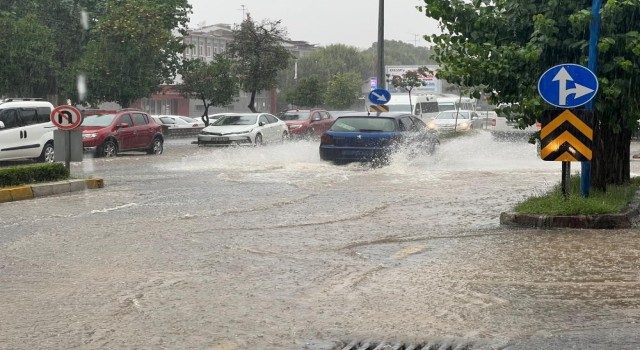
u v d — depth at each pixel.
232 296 8.06
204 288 8.41
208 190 18.25
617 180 15.89
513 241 11.17
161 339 6.62
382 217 13.74
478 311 7.44
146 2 45.19
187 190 18.28
